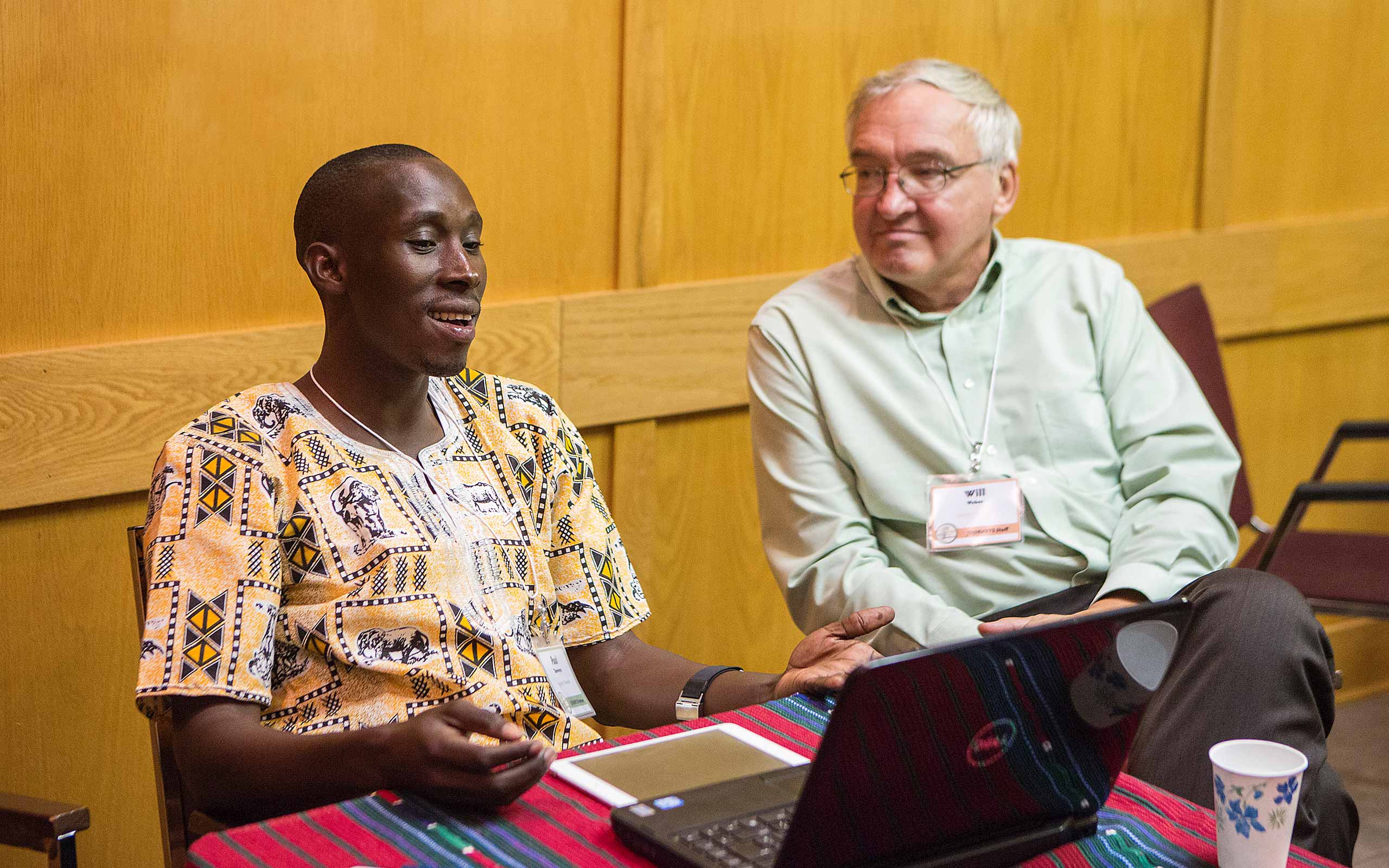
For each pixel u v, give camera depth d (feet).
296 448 4.79
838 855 3.28
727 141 8.93
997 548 6.93
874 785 3.23
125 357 6.98
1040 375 7.13
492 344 8.13
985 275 7.21
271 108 7.30
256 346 7.38
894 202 6.84
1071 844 3.68
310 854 3.51
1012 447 7.11
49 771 7.16
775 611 9.79
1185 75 10.64
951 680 3.24
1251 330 11.28
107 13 6.77
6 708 6.98
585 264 8.56
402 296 4.80
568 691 5.13
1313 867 3.56
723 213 9.04
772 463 7.18
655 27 8.44
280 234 7.45
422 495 4.93
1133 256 10.52
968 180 6.89
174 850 4.85
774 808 3.63
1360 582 8.80
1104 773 3.70
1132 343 7.30
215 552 4.53
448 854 3.51
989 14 9.72
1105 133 10.36
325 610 4.68
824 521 6.97
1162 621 3.58
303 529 4.71
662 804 3.66
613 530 5.63
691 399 9.05
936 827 3.41
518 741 3.78
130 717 7.39
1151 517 6.91
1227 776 3.47
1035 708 3.44
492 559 5.00
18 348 6.77
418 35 7.70
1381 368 12.29
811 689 4.72
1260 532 9.33
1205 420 7.17
